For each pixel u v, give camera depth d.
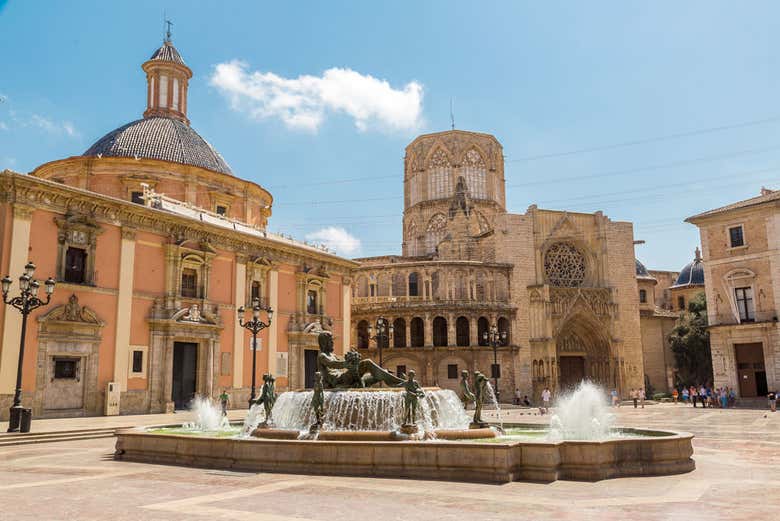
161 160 47.09
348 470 14.93
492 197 82.50
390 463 14.72
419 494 12.40
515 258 67.12
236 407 42.69
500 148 86.56
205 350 41.00
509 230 67.69
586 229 71.06
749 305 53.78
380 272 66.06
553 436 19.72
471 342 62.78
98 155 48.78
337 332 53.56
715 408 51.62
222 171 53.81
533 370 64.75
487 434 18.52
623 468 14.88
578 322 68.25
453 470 14.27
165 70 57.19
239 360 43.44
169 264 39.22
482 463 14.06
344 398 19.02
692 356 71.94
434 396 20.14
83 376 34.19
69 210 33.91
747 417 39.00
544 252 68.69
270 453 15.69
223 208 50.88
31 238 32.09
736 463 17.28
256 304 36.31
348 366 20.80
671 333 75.31
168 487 13.30
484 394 21.72
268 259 46.50
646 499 11.93
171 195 47.78
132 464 17.20
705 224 57.19
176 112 57.56
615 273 70.75
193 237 40.94
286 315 48.03
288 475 14.90
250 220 53.28
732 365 53.91
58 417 32.53
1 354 30.34
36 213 32.47
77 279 34.41
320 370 21.33
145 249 38.16
